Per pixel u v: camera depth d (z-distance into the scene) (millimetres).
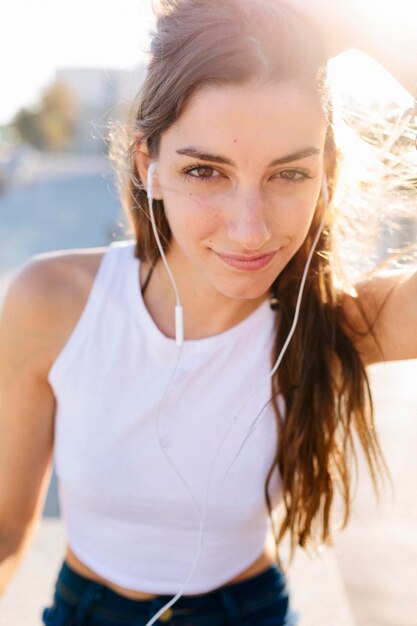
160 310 1530
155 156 1357
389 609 2814
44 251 11898
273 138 1213
